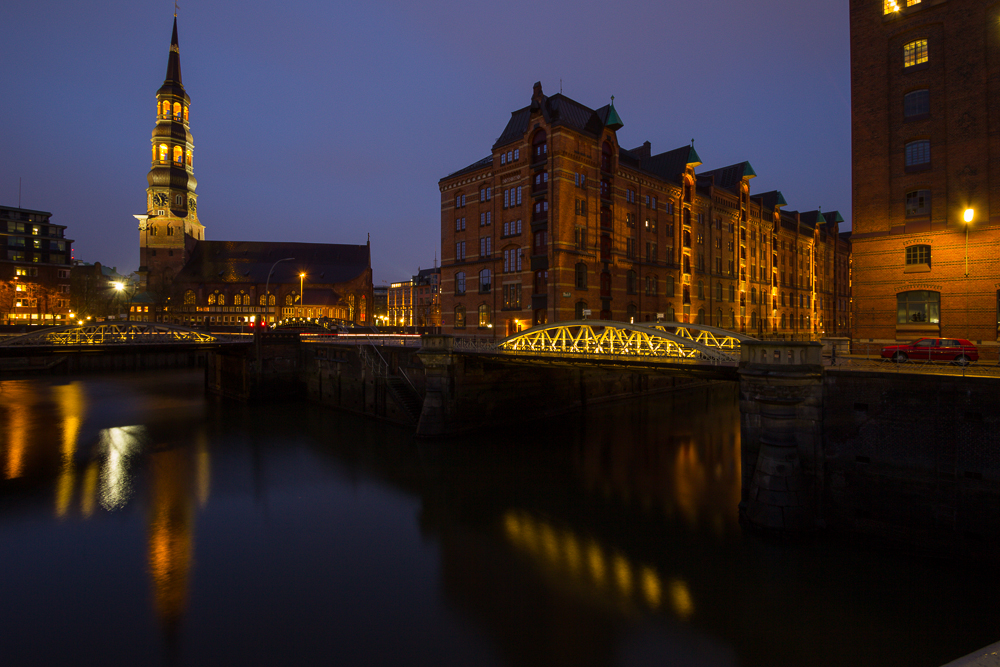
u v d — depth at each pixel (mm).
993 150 23734
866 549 16297
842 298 88625
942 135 25078
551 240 40938
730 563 15992
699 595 14609
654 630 13117
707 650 12266
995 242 23562
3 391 52656
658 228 51688
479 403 33938
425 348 32594
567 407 40625
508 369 35812
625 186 47719
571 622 13594
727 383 58594
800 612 13547
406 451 29656
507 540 18562
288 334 47906
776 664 11695
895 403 16062
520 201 43938
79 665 12023
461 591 15195
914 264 25750
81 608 14359
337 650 12570
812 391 17141
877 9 27047
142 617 13945
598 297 44031
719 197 60656
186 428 36062
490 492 23359
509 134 46000
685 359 21031
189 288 105812
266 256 116688
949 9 24875
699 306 56812
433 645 12734
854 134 27750
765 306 68750
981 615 13156
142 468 27125
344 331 64062
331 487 24172
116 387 55969
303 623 13695
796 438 17391
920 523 15680
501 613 14078
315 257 119375
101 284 112188
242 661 12195
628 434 33625
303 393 48406
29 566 16766
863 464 16578
